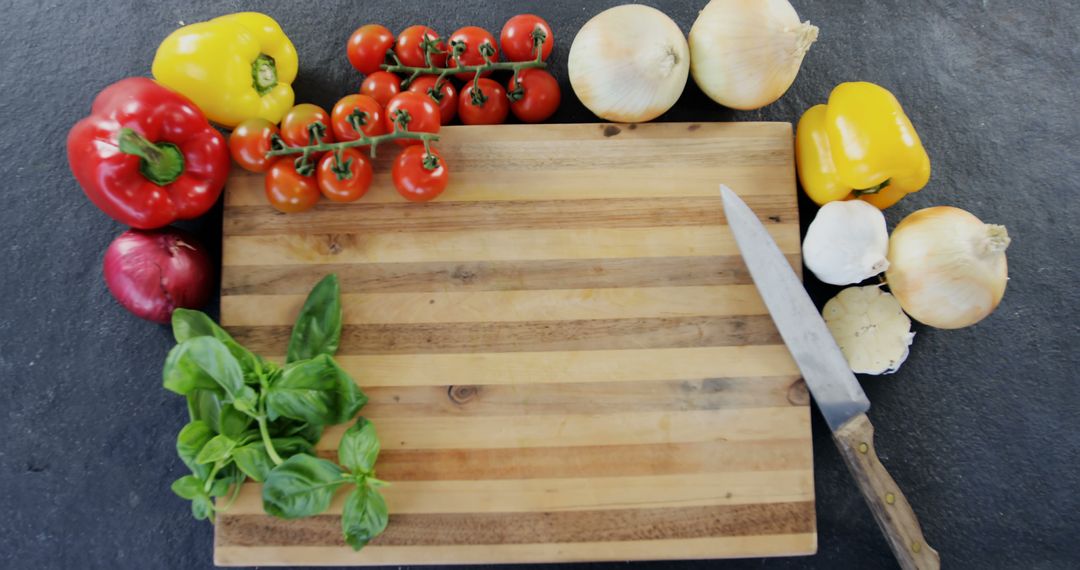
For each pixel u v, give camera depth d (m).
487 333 1.23
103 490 1.31
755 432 1.21
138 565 1.30
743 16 1.17
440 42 1.23
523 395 1.22
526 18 1.25
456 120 1.35
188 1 1.39
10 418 1.32
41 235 1.35
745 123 1.25
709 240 1.24
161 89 1.14
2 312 1.33
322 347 1.19
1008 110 1.39
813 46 1.40
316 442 1.18
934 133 1.39
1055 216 1.37
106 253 1.23
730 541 1.20
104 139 1.12
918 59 1.40
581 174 1.24
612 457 1.21
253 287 1.22
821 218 1.21
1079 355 1.34
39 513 1.30
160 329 1.34
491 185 1.24
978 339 1.35
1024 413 1.33
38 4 1.39
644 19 1.17
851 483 1.31
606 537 1.20
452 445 1.21
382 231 1.23
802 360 1.20
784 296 1.21
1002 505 1.32
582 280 1.23
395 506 1.20
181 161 1.17
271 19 1.26
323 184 1.17
